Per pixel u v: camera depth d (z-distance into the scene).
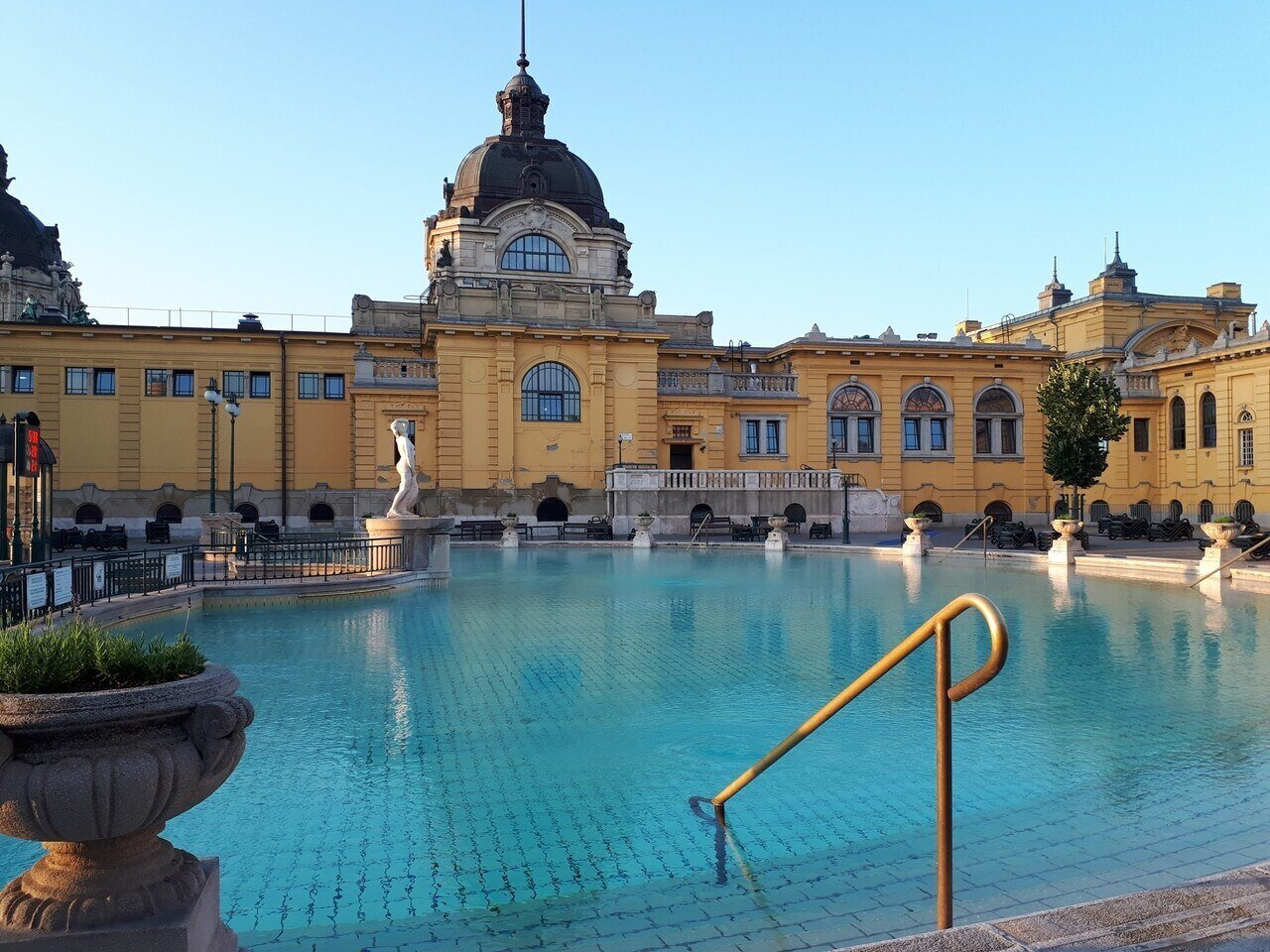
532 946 4.18
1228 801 6.03
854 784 6.47
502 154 50.34
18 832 3.19
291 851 5.36
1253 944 3.15
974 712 8.46
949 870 3.76
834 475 38.75
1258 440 40.66
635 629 13.59
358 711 8.61
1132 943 3.15
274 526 33.94
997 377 46.53
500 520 38.22
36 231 63.62
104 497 40.09
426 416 40.62
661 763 7.02
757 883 4.85
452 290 40.34
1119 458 47.03
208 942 3.46
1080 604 16.48
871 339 46.56
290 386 42.31
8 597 10.70
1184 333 51.06
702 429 43.44
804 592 18.47
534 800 6.20
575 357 41.47
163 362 40.91
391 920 4.48
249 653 11.58
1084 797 6.15
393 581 18.56
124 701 3.19
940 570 23.66
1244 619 14.48
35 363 39.56
